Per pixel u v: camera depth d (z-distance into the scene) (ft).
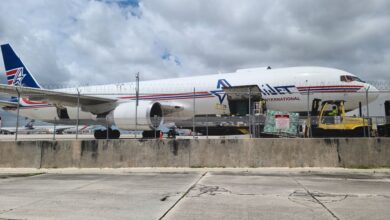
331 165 36.68
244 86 66.69
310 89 61.93
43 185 27.12
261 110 64.39
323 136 46.42
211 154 38.19
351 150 36.68
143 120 55.77
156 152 38.78
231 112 68.18
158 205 19.15
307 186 26.00
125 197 21.61
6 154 40.09
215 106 69.41
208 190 24.22
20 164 39.75
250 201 20.22
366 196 21.76
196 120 46.83
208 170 36.73
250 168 37.06
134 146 39.11
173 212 17.44
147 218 16.24
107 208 18.40
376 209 17.98
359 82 60.64
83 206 18.93
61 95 58.85
